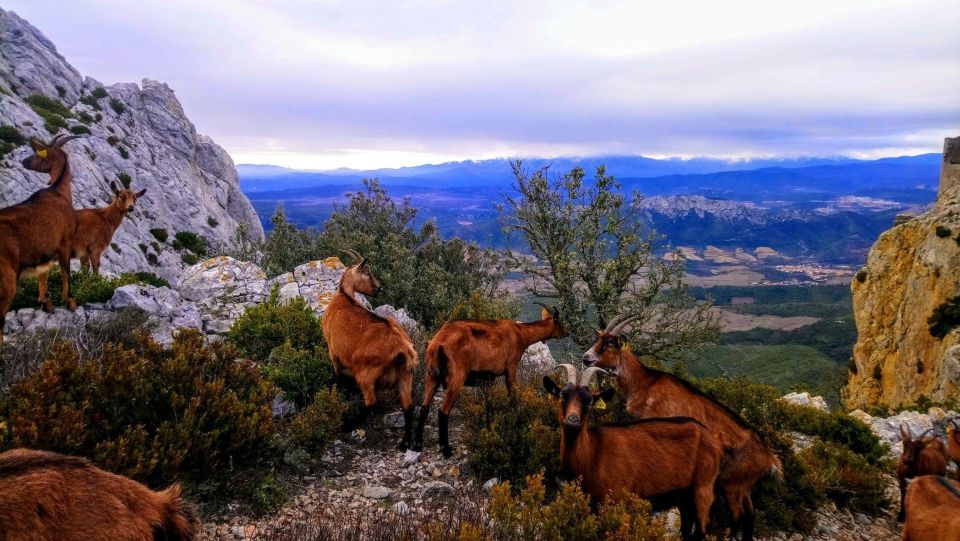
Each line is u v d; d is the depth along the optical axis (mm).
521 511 4988
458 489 6715
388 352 7480
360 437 7781
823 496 7453
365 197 30234
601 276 16109
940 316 28875
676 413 6996
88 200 29953
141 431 5398
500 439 7066
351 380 8430
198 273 14469
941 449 8805
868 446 10117
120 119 40562
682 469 5719
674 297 15688
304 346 9930
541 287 17656
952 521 5855
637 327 15328
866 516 7789
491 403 7977
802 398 14148
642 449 5676
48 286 9961
